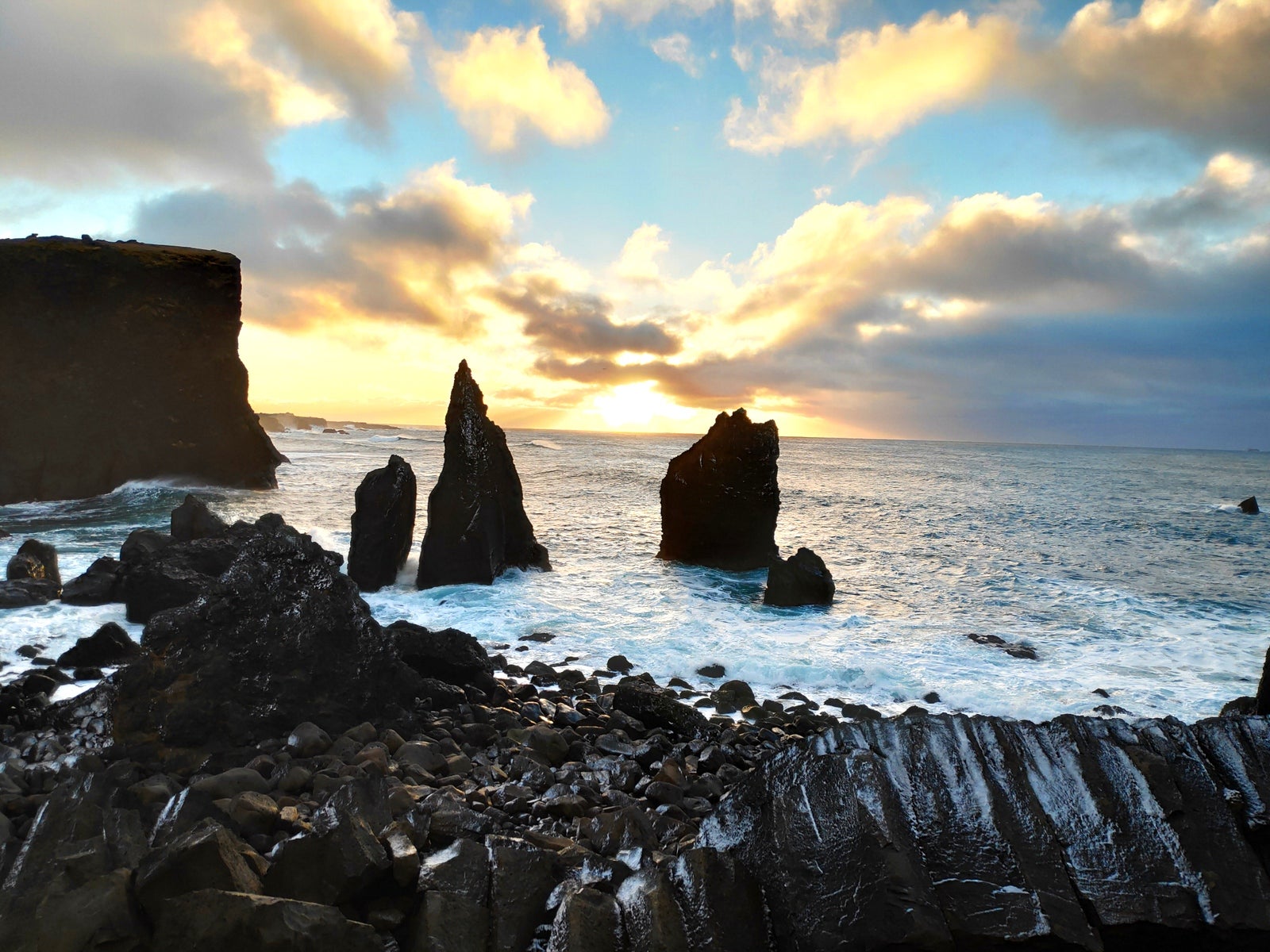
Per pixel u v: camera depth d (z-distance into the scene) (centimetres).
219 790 577
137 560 1354
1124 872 407
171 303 3844
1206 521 3344
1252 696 1116
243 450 3981
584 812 602
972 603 1727
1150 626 1544
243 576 795
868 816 420
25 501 3453
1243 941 383
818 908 383
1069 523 3198
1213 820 434
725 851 456
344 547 2041
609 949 370
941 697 1090
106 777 530
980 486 5191
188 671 705
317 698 749
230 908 341
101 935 344
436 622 1435
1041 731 492
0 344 3488
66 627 1202
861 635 1414
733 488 2067
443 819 507
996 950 373
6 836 465
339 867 388
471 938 376
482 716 874
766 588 1728
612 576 1922
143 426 3759
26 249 3550
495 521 1817
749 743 862
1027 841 423
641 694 927
